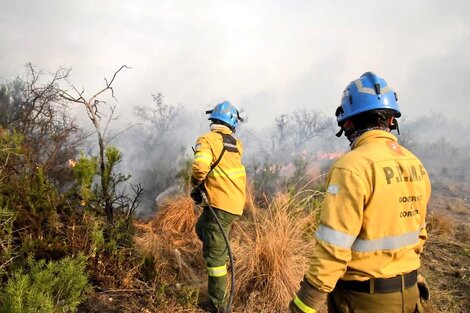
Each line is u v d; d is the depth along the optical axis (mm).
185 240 4336
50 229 3029
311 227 4035
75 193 3420
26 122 4230
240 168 3156
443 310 3154
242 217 4715
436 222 5148
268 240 3412
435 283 3580
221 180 3018
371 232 1489
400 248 1518
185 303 2975
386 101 1643
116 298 2883
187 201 4801
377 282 1507
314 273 1482
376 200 1470
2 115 5047
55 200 3152
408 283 1553
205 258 3037
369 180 1477
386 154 1560
